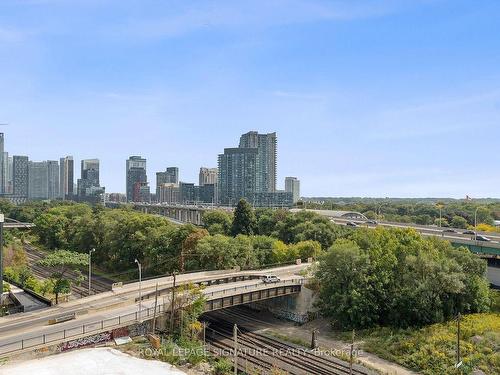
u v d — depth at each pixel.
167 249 105.75
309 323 75.56
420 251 71.62
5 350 45.69
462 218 166.25
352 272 70.81
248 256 98.06
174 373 43.84
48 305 75.38
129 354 49.03
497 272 85.88
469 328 61.69
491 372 50.88
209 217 145.12
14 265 112.81
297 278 82.94
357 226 135.62
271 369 53.19
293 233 118.94
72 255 85.56
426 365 55.00
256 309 86.44
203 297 64.12
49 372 41.50
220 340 67.00
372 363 57.38
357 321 69.38
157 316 57.97
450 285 66.31
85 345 50.50
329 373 54.00
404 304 68.06
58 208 192.00
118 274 119.06
